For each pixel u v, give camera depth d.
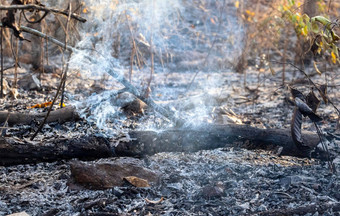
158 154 3.99
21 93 6.21
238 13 9.65
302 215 2.80
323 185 3.24
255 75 8.83
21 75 7.54
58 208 2.93
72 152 3.56
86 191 3.19
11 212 2.87
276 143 3.69
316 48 3.98
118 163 3.30
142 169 3.31
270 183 3.30
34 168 3.61
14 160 3.50
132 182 3.18
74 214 2.85
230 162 3.79
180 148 3.72
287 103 5.73
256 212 2.85
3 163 3.50
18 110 5.21
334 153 3.71
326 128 4.80
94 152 3.59
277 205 2.95
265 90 7.30
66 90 6.39
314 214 2.80
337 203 2.87
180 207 2.95
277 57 9.79
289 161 3.87
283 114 5.64
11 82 6.77
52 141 3.58
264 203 2.99
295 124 3.31
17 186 3.28
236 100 6.54
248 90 7.26
